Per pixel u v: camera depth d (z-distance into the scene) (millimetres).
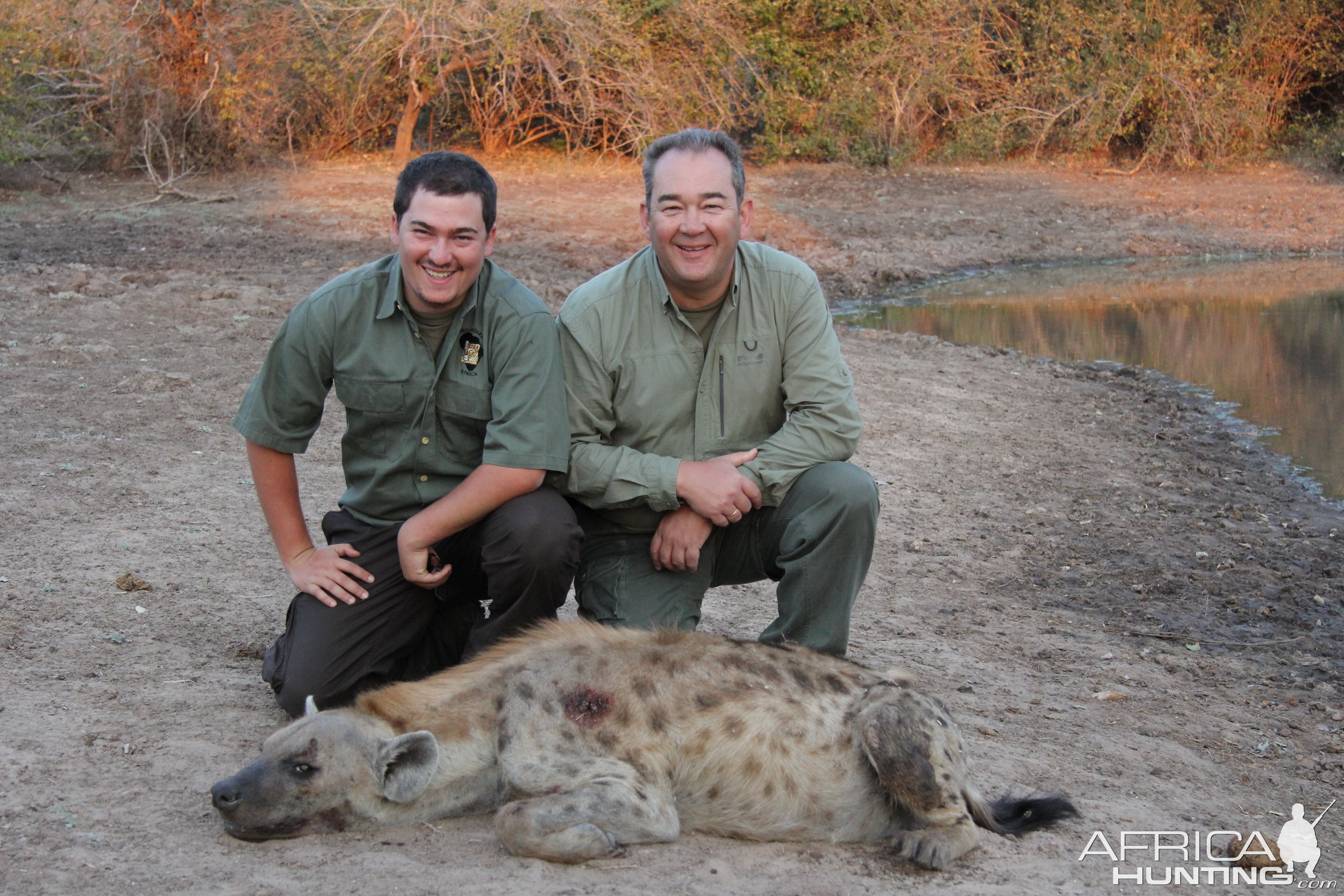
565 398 3793
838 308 13219
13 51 16781
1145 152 21219
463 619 4117
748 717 3229
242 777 3023
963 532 6797
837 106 20672
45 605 4461
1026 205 18516
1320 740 4586
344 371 3701
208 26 17766
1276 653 5492
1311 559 6715
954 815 3225
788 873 3082
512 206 16625
